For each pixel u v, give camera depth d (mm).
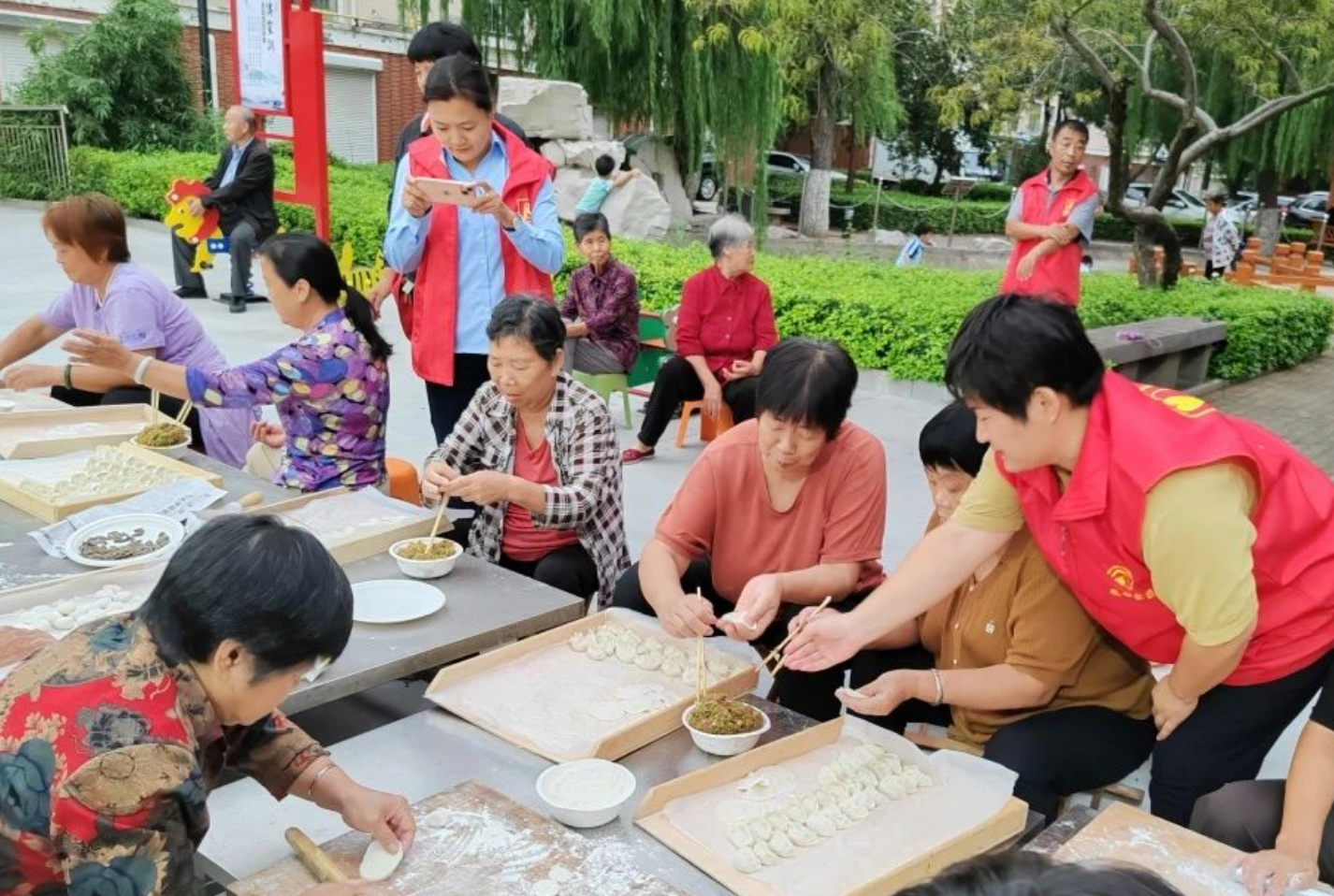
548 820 1498
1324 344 9930
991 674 2004
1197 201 24969
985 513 1895
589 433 2732
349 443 3072
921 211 21859
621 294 5551
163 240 11867
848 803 1576
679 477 5207
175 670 1212
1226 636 1640
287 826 1641
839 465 2408
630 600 2639
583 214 5523
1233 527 1582
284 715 1758
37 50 15312
